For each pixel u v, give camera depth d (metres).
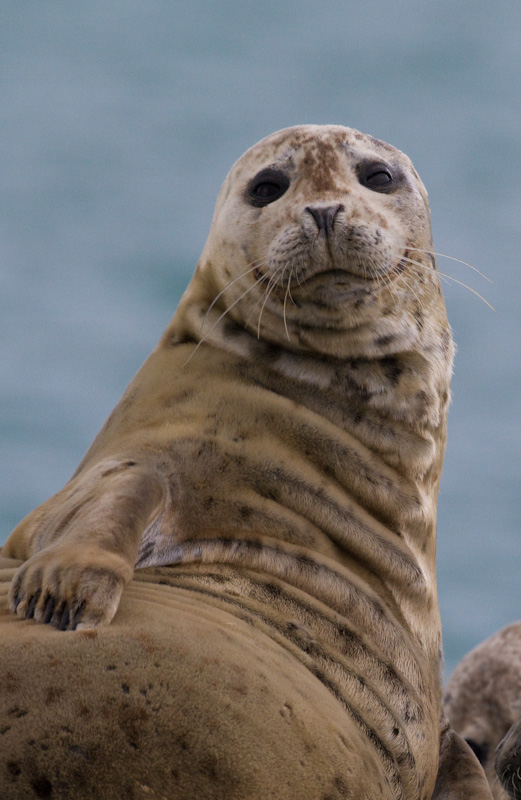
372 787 16.34
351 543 19.94
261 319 21.70
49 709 13.86
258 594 18.55
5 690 13.93
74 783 13.51
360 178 22.70
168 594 17.22
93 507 17.27
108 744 13.84
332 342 21.39
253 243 21.98
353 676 18.44
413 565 20.28
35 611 15.20
